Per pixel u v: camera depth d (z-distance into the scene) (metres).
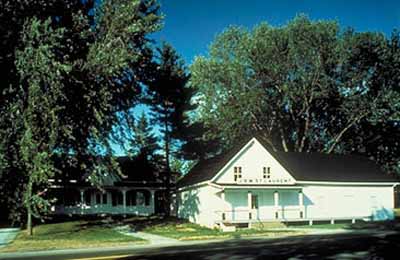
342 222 46.78
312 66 56.78
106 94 31.55
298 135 63.06
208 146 59.94
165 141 55.94
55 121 28.97
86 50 31.66
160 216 52.59
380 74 57.50
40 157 28.41
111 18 32.12
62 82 29.45
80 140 32.75
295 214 44.81
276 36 56.56
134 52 32.69
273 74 57.53
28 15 29.73
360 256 19.14
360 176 48.81
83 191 53.22
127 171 59.12
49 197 40.41
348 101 58.25
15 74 29.39
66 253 23.75
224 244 26.53
